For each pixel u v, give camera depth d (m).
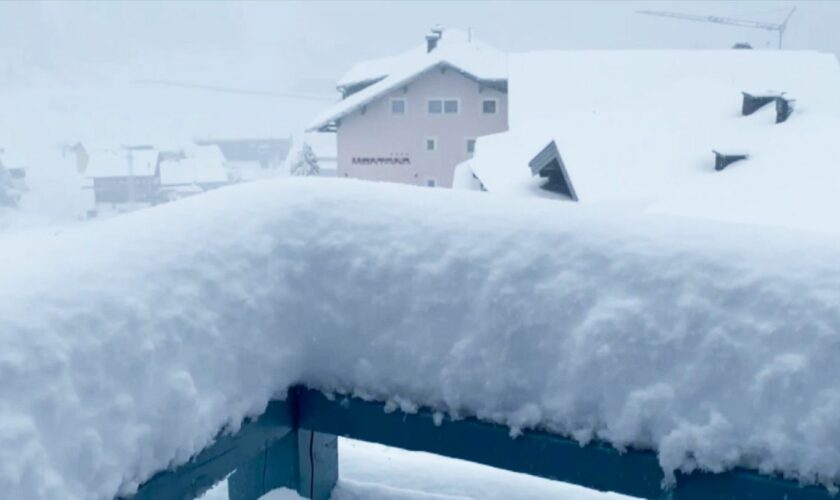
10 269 1.44
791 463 1.38
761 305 1.47
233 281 1.74
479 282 1.71
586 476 1.60
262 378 1.76
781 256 1.54
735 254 1.56
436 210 1.90
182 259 1.67
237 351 1.69
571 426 1.58
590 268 1.63
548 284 1.64
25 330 1.28
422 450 1.80
